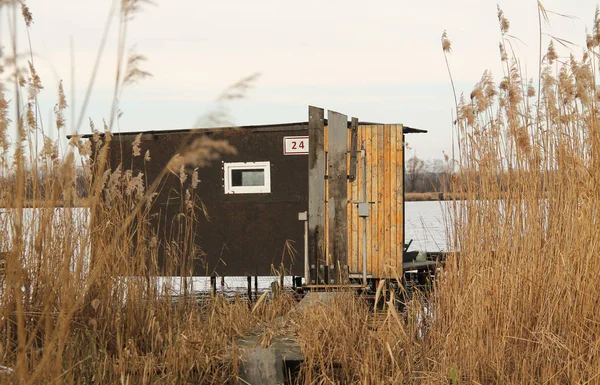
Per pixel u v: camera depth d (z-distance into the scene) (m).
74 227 5.77
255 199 11.65
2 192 5.18
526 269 6.14
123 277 6.52
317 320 6.62
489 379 5.68
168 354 5.89
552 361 5.56
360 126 11.16
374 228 11.07
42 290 5.37
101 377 5.34
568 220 6.34
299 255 11.48
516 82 6.96
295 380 6.11
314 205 10.91
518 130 6.73
